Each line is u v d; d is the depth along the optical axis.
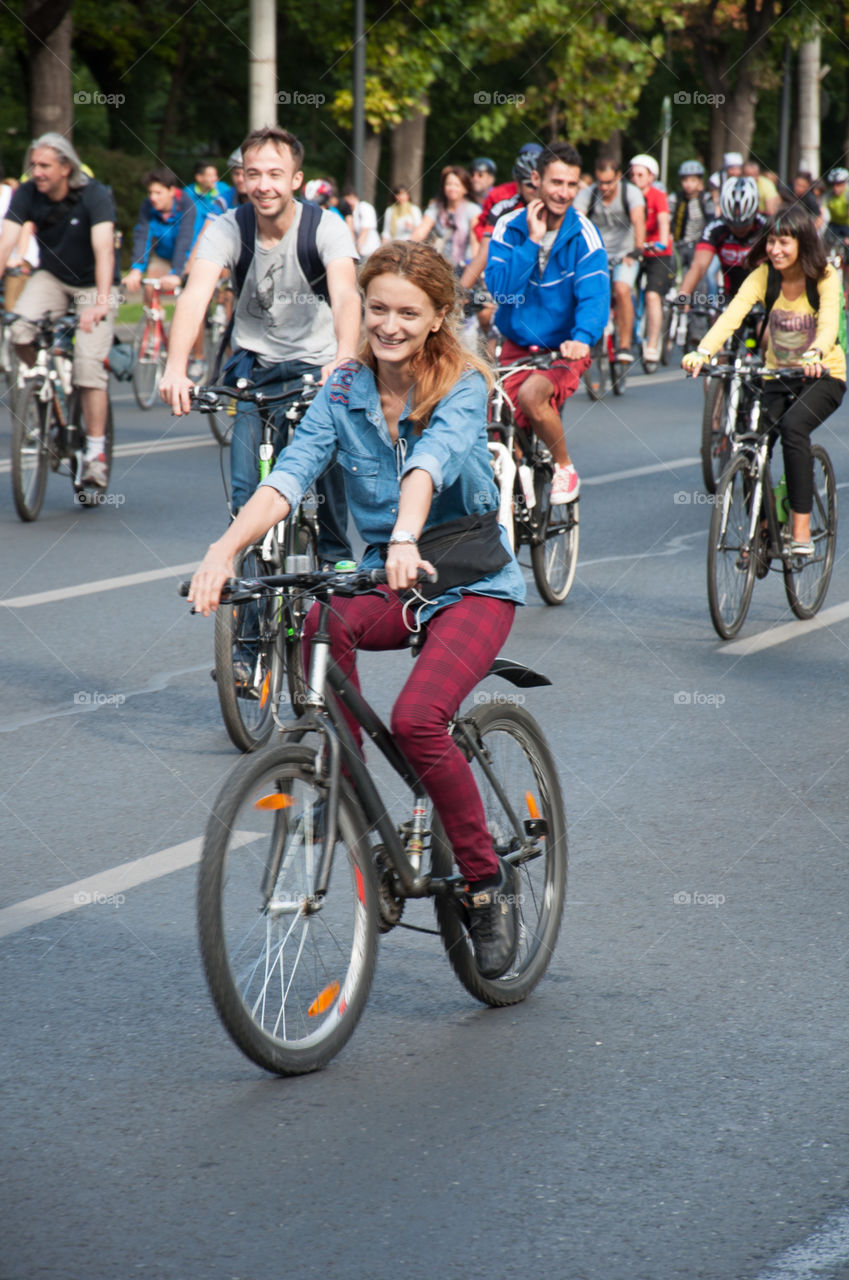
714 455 17.69
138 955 6.61
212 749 9.33
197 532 15.33
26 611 12.42
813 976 6.43
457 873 6.13
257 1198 4.83
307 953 5.66
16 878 7.40
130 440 21.11
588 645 11.79
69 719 9.84
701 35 60.44
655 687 10.71
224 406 9.30
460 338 5.83
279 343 9.91
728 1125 5.26
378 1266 4.49
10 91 61.72
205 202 23.73
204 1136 5.20
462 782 5.94
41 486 15.80
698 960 6.59
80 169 15.44
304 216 9.73
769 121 79.06
